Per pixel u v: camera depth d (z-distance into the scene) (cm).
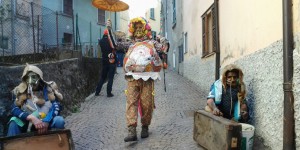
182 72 1669
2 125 508
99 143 546
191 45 1380
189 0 1441
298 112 396
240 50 665
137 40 579
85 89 961
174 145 526
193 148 509
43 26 1683
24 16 1510
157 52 576
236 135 424
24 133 419
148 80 554
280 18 450
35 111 454
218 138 448
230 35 757
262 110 515
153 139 558
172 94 1008
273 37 477
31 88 460
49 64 735
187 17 1501
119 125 654
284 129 414
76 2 2444
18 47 1416
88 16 2602
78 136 586
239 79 524
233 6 726
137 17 580
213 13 971
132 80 549
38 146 418
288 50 409
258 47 546
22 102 459
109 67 958
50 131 428
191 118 693
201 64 1153
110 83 953
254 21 568
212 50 975
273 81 471
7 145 407
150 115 565
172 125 641
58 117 459
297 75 398
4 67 550
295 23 405
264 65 509
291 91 407
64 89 770
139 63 548
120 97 949
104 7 990
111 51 951
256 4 556
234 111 529
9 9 1444
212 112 513
